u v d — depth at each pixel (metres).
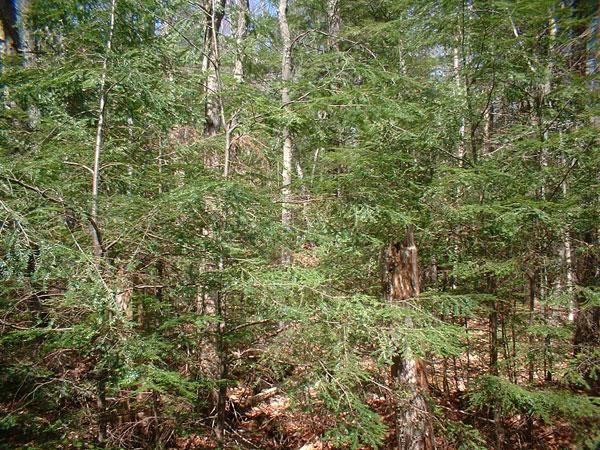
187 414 3.91
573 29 3.86
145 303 3.96
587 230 5.39
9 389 3.43
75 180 4.02
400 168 5.68
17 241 2.53
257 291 3.67
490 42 5.24
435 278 6.84
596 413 4.06
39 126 4.18
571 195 5.18
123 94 4.00
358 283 5.91
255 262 3.92
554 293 5.30
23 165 3.36
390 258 5.47
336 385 3.62
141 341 3.00
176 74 4.78
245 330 4.44
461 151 6.10
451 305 4.85
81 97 4.29
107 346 2.98
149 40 4.25
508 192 5.49
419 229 5.50
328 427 3.92
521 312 5.54
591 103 4.76
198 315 3.84
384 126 5.38
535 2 4.42
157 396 3.87
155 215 3.58
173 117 4.51
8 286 3.32
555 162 5.69
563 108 5.39
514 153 5.64
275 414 5.42
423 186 5.50
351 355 3.66
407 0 5.98
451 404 6.39
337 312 3.70
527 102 6.22
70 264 2.77
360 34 8.79
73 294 2.92
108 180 4.21
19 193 3.18
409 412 4.82
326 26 11.86
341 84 5.48
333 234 4.72
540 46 5.33
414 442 4.76
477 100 5.78
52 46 4.14
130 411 3.75
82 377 3.68
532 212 4.75
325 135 5.54
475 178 4.94
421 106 5.78
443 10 5.53
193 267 4.10
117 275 3.34
